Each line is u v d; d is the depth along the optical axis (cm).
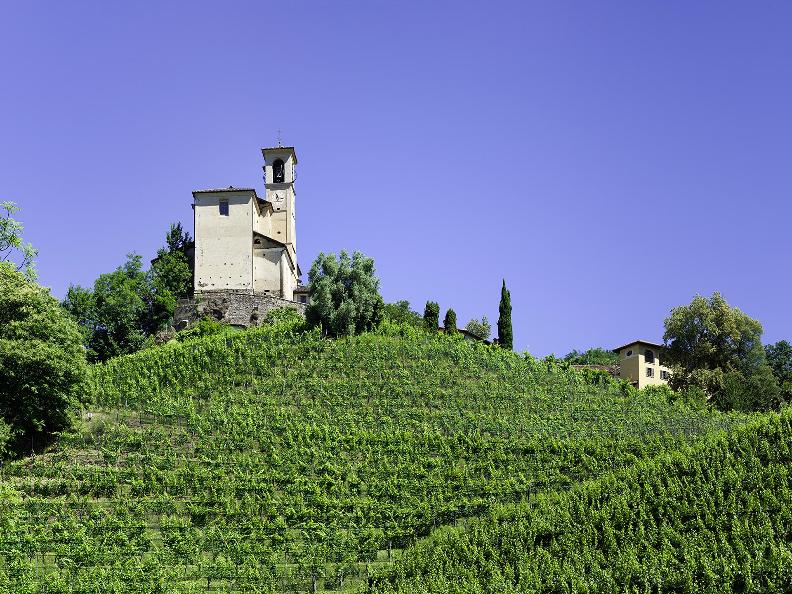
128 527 3856
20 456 4431
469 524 4047
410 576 3622
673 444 4909
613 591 3288
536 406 5703
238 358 5894
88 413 4969
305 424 5025
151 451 4566
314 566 3750
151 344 7394
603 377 6406
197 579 3631
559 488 4484
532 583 3409
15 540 3650
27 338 4569
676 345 7731
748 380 7138
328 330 6544
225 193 8106
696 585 3244
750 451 4159
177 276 7988
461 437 5019
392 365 6088
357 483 4466
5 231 5178
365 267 6781
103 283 7550
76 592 3412
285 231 8956
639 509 3759
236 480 4338
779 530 3503
